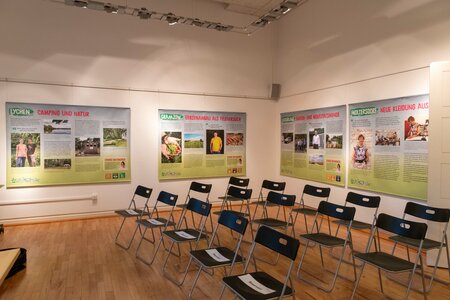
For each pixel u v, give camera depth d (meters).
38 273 3.56
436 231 3.81
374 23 5.18
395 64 4.83
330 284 3.35
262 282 2.40
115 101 6.20
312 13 6.57
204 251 3.02
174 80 6.70
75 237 4.88
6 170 5.46
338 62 5.92
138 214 4.48
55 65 5.74
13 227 5.41
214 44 7.06
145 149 6.46
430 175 3.82
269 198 4.59
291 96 7.23
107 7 5.00
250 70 7.46
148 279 3.42
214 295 3.08
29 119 5.57
